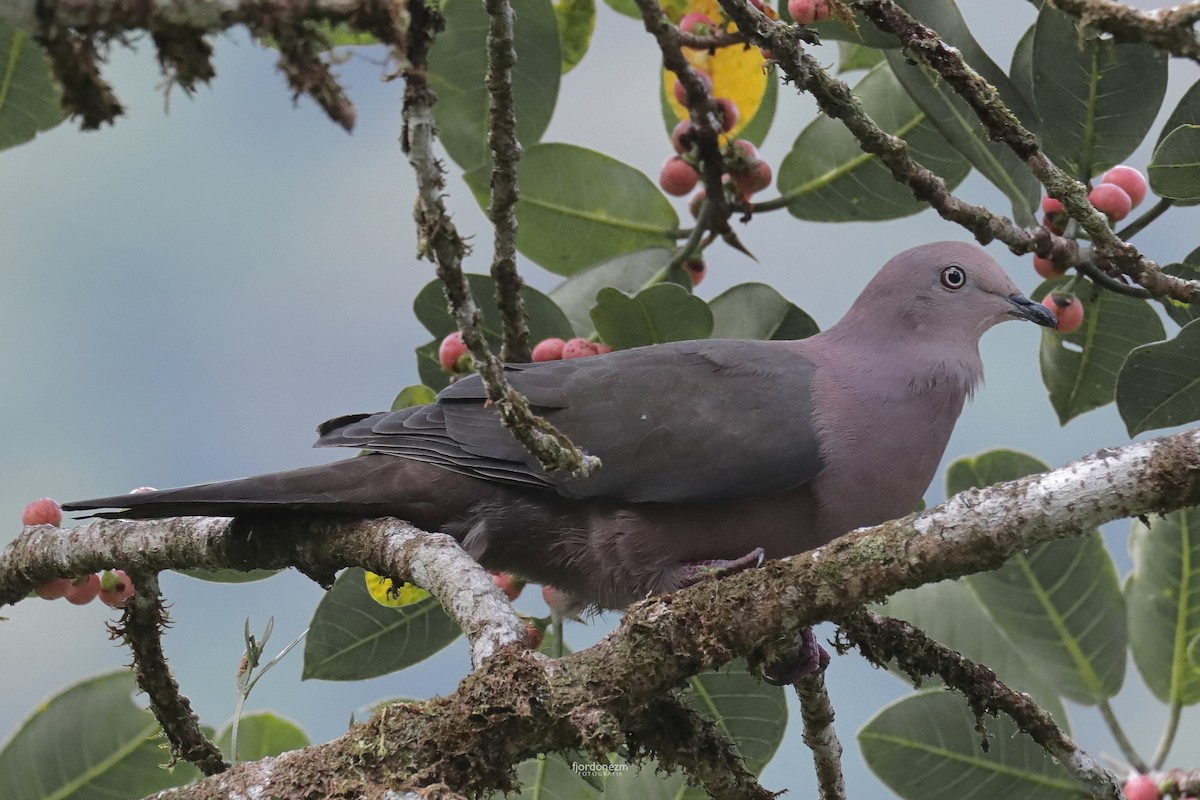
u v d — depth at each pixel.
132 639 8.47
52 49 4.73
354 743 6.21
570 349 9.68
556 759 9.59
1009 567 9.92
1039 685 9.97
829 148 10.12
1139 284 8.08
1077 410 9.91
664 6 10.81
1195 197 8.38
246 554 8.45
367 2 5.11
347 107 4.95
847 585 6.25
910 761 9.45
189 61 4.83
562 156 10.50
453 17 9.55
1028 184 9.05
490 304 9.68
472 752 6.14
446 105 9.86
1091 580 9.87
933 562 6.12
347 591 9.71
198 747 8.61
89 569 8.38
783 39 7.88
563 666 6.34
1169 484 5.84
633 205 10.62
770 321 10.38
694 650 6.37
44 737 9.37
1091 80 8.68
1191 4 6.44
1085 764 7.96
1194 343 8.28
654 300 9.34
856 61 10.96
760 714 9.51
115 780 9.45
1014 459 9.61
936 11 8.91
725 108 10.09
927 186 8.22
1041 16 8.57
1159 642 9.90
